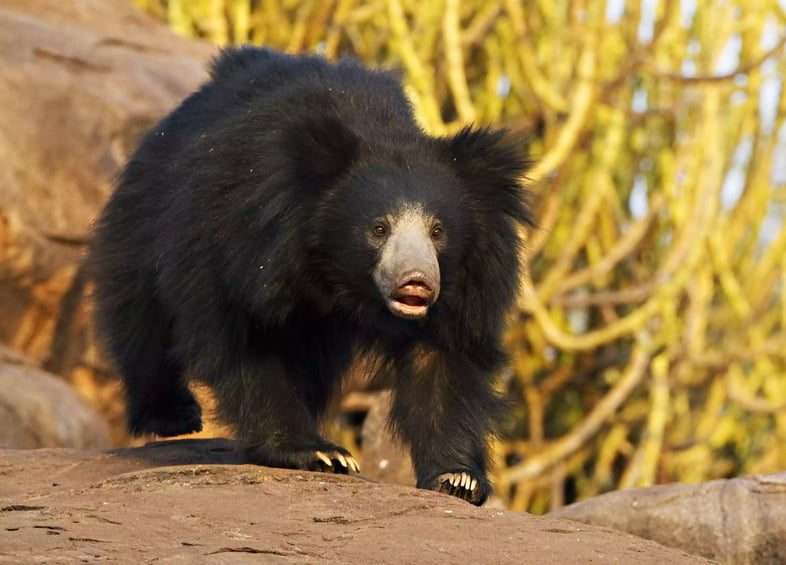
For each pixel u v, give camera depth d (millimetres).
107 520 7250
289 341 9500
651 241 25672
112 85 18500
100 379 18000
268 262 9016
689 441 25000
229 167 9195
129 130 18125
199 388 11930
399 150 9281
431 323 9445
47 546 6672
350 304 9359
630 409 24938
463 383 9500
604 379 25312
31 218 17328
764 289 25797
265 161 9070
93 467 9781
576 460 24906
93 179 17781
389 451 14180
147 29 20844
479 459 9484
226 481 8312
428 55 23734
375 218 8977
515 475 23625
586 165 24484
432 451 9383
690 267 23688
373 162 9195
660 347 24062
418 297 8648
